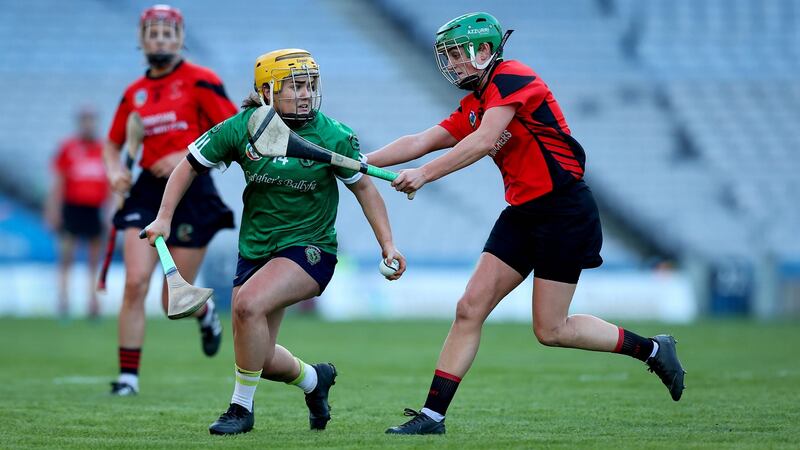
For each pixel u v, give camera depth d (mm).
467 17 20797
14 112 81375
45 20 85438
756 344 47875
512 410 25078
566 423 22547
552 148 20688
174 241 29844
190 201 29906
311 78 20078
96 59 84625
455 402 26844
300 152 19812
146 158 29922
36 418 23578
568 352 44125
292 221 20500
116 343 48219
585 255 20938
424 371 36156
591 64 86312
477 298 20781
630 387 30672
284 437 20031
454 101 84062
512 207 21094
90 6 86250
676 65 86562
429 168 20047
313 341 49812
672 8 88625
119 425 22375
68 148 58969
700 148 82938
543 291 21047
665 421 22797
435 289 70312
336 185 20875
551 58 86375
